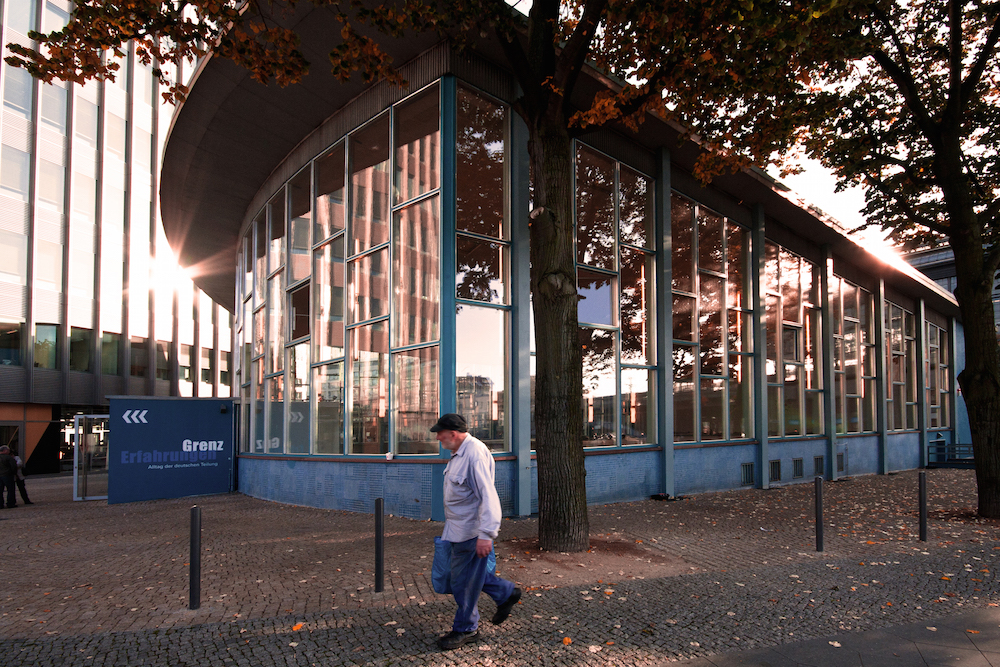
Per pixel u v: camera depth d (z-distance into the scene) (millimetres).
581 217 11836
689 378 13984
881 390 22562
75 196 30156
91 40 7312
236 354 21016
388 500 10188
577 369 7691
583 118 8016
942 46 11039
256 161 14867
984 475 10508
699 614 5125
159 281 35344
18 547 8461
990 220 11703
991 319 10648
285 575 6375
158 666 4094
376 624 4836
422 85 10398
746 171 14297
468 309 9977
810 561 7047
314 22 10031
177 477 15000
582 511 7512
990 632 4809
